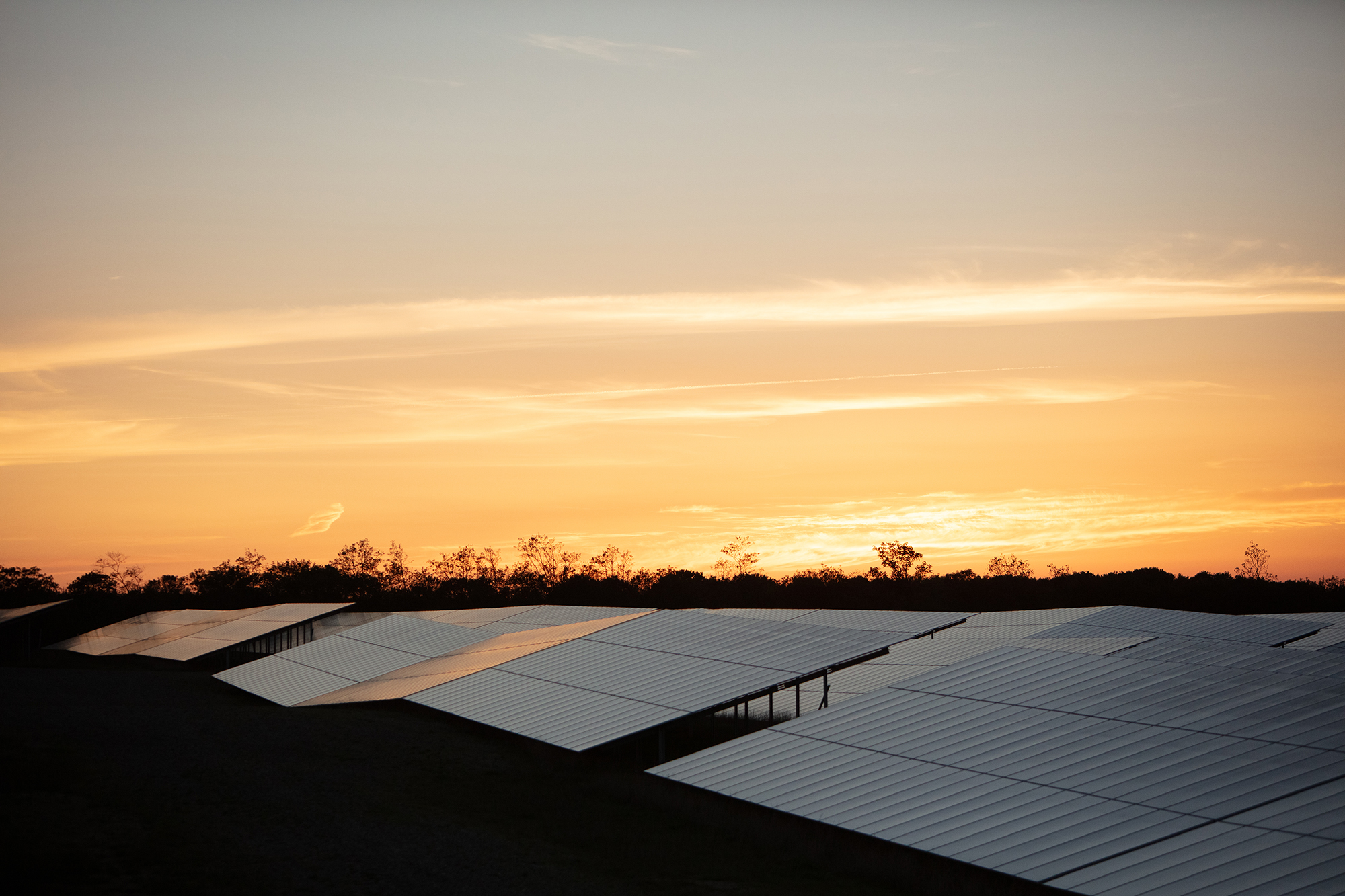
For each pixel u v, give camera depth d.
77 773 29.33
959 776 24.12
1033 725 26.11
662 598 129.12
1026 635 49.59
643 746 37.62
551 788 31.22
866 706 29.97
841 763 26.41
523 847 24.75
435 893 20.70
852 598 126.06
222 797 27.88
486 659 46.22
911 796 23.52
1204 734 23.59
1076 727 25.33
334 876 21.59
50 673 63.94
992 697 28.72
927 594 123.62
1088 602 118.50
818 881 22.42
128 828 24.25
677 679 35.91
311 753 34.88
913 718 28.20
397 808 27.98
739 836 26.02
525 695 38.09
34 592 147.75
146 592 152.12
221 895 20.05
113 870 21.17
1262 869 17.48
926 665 46.16
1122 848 19.38
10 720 38.53
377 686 47.28
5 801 25.67
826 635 38.28
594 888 21.64
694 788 27.09
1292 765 21.31
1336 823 18.48
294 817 26.20
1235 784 20.84
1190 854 18.52
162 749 34.00
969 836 21.22
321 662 55.91
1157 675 28.27
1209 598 116.06
